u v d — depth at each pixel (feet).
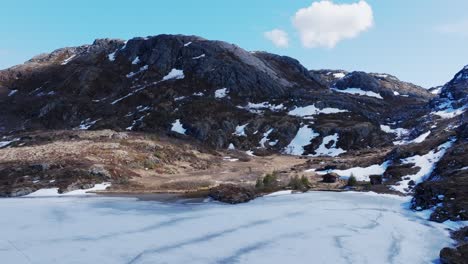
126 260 95.40
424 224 129.70
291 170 250.57
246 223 130.93
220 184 198.70
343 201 167.02
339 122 375.86
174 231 120.47
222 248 104.99
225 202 169.48
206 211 149.79
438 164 188.85
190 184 214.48
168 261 95.20
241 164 282.97
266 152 331.77
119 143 275.80
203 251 102.58
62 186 194.08
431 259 97.40
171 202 171.01
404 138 335.67
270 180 205.16
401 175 198.08
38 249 101.65
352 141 337.93
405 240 112.16
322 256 99.35
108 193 192.03
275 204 163.12
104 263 93.04
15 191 183.62
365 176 215.92
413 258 97.91
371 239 112.98
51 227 122.83
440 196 146.20
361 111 419.95
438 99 410.93
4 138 329.31
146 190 201.05
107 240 110.32
